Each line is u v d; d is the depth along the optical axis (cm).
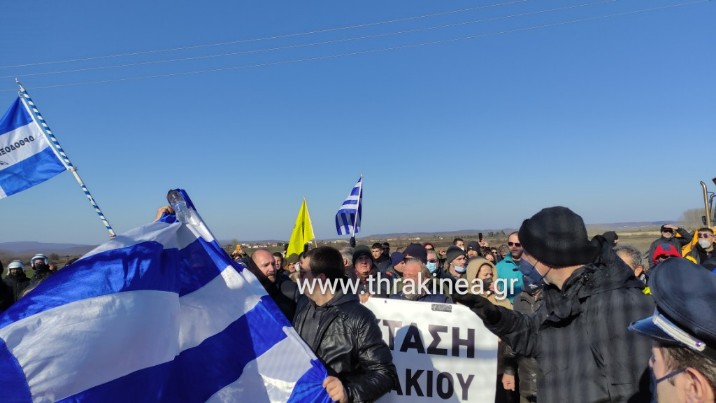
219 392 243
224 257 273
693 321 113
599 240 210
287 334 264
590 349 198
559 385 203
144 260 222
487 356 368
